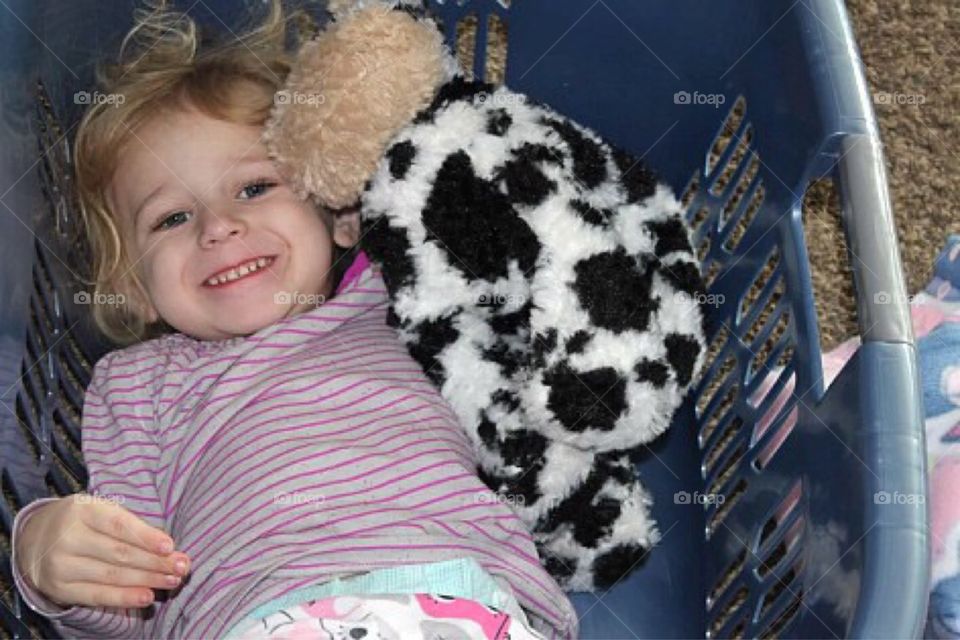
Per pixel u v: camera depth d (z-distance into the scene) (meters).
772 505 0.92
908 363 0.77
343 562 0.85
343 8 0.92
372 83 0.88
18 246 0.91
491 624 0.83
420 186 0.87
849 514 0.76
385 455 0.90
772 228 0.94
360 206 0.93
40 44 0.96
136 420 0.98
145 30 1.08
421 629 0.82
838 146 0.83
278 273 0.98
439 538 0.87
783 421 0.93
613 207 0.90
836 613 0.75
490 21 1.22
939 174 1.26
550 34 1.06
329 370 0.95
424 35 0.91
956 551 0.96
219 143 0.99
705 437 1.11
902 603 0.70
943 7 1.31
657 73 1.03
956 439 1.01
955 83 1.29
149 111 1.01
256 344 0.97
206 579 0.86
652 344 0.87
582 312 0.85
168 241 0.99
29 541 0.84
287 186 0.99
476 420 0.90
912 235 1.24
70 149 1.06
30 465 0.93
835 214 1.23
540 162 0.88
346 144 0.88
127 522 0.83
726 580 1.04
